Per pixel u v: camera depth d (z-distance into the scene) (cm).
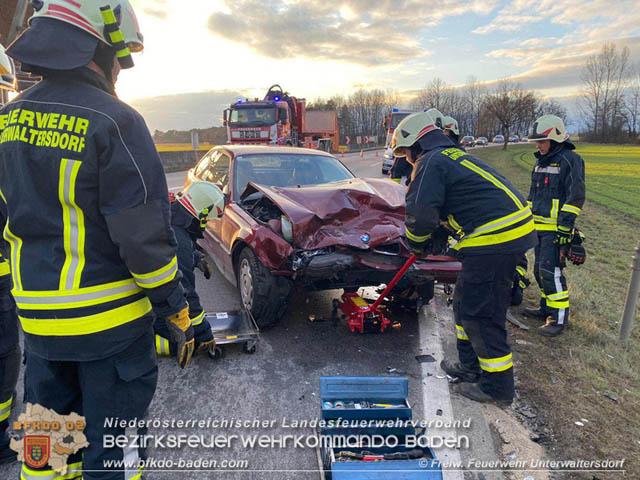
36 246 147
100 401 156
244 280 387
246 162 484
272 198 368
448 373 318
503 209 267
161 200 148
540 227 400
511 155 4244
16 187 143
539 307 458
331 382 245
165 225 148
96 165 138
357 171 2209
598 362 342
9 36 929
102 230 147
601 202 1427
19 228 145
